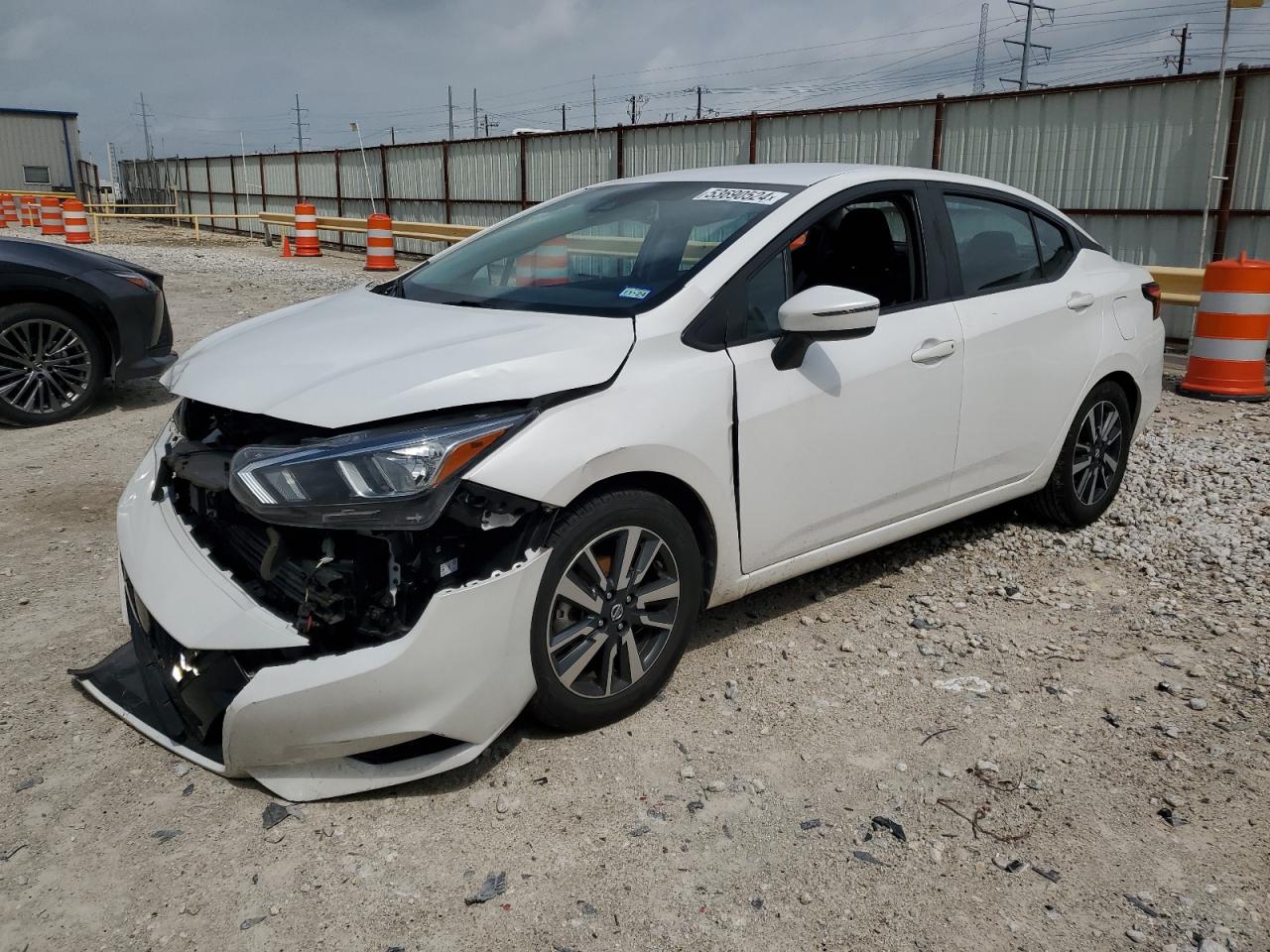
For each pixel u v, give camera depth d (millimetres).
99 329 6715
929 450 3799
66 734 2988
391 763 2688
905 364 3625
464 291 3578
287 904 2320
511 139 19625
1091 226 10828
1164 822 2623
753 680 3334
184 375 3039
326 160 26188
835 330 3074
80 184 45375
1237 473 5625
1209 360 7672
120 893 2350
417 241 22953
